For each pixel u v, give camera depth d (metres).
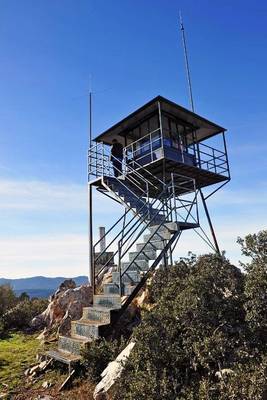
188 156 15.91
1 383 7.69
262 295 5.68
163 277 9.33
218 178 15.65
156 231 10.39
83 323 8.94
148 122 15.66
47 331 12.96
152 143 15.22
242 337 5.67
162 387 5.20
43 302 18.34
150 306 10.38
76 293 14.09
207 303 6.07
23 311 16.30
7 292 20.81
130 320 10.44
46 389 7.20
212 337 5.42
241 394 4.56
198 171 14.43
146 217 12.13
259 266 5.91
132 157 16.08
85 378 7.37
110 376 6.33
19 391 7.18
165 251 10.24
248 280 5.86
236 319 6.13
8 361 9.48
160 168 14.03
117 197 13.26
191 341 5.80
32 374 8.12
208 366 5.30
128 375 5.82
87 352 7.35
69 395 6.73
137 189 14.79
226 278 6.54
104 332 8.56
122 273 9.80
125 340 8.50
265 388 4.59
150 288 10.00
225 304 6.09
